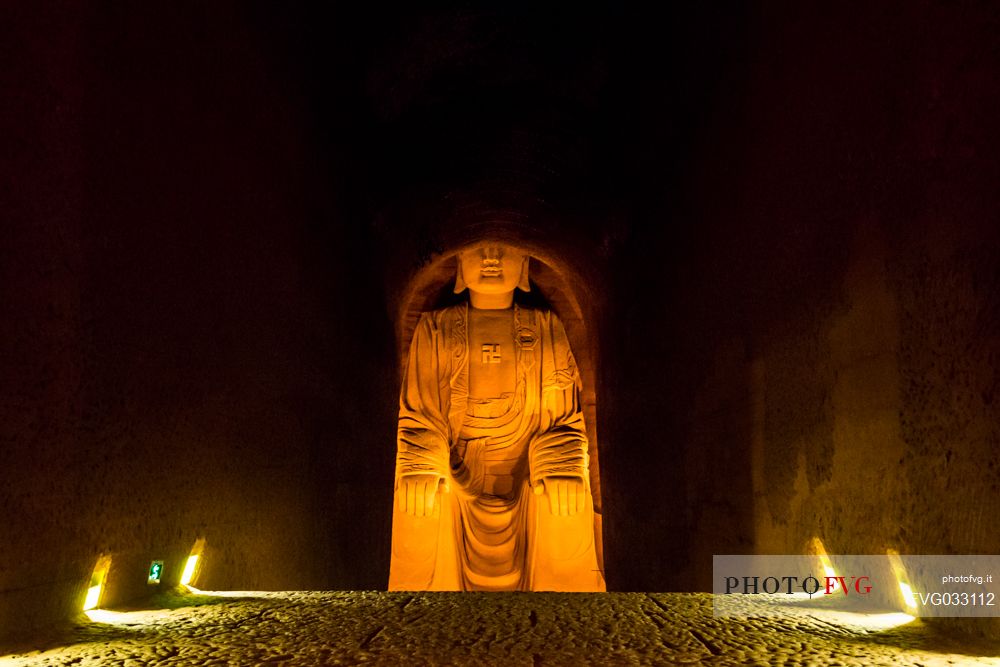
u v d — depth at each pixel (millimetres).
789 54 4141
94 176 3285
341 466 6582
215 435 4266
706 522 5473
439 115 8016
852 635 2857
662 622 3146
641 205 7234
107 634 2955
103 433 3324
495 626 3092
